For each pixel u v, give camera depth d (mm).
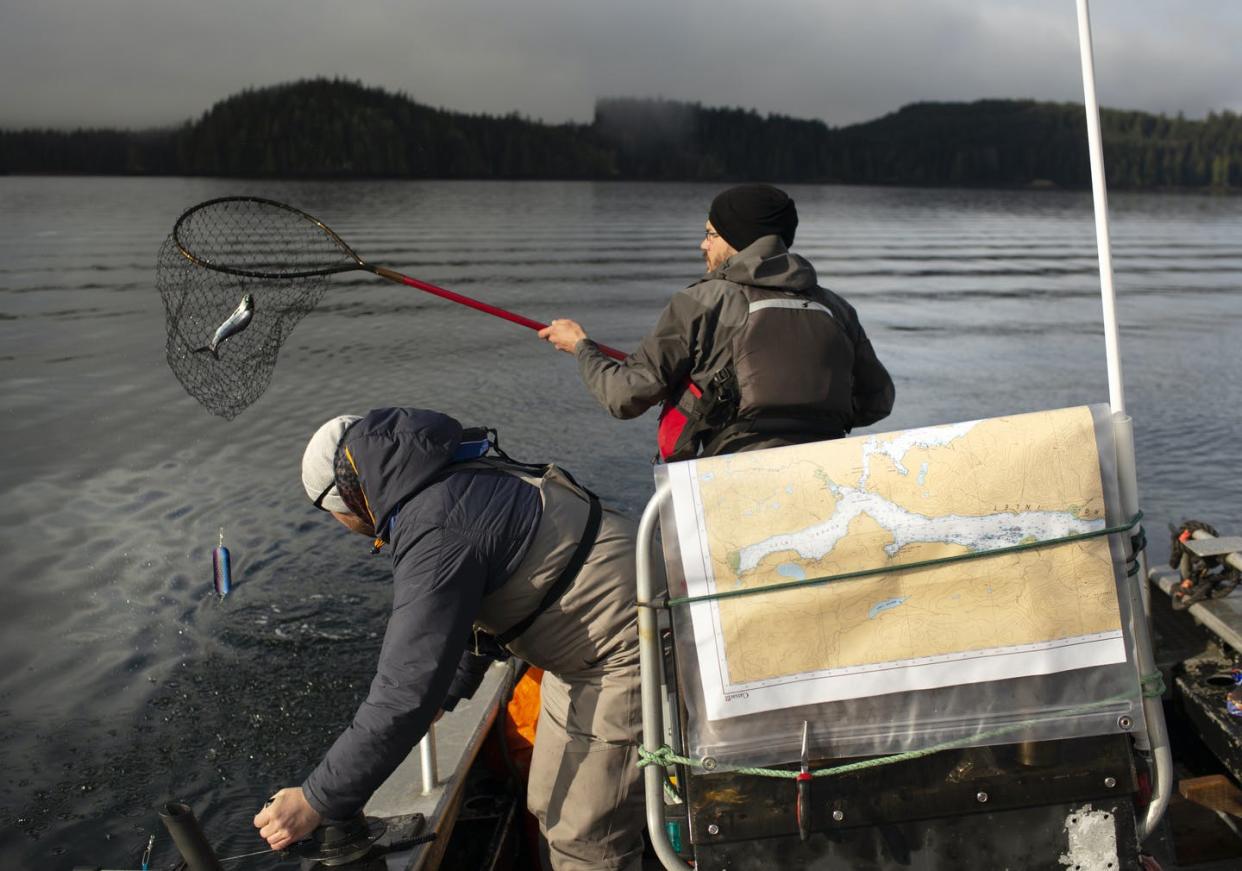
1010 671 1750
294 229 2816
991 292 44031
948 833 1795
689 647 1759
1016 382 19375
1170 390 17953
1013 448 1750
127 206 112750
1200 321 31844
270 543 8703
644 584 1796
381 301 36594
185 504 9789
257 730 5926
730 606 1748
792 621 1745
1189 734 3229
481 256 65500
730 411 2434
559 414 15000
